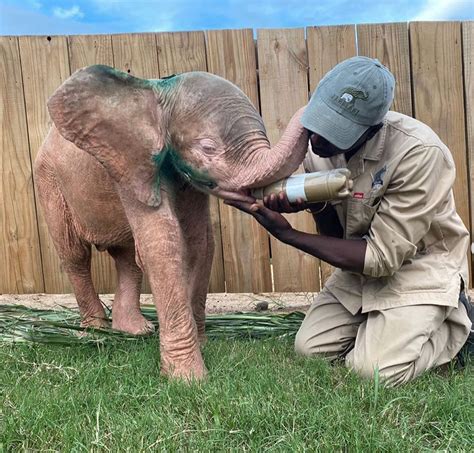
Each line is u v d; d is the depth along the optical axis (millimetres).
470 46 4207
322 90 2459
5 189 4434
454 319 2889
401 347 2701
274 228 2611
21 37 4262
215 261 4457
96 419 2158
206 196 2922
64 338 3145
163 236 2633
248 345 3174
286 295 4594
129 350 3055
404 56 4207
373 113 2443
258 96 4293
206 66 4262
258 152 2367
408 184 2682
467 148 4320
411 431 2150
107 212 3119
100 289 4570
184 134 2480
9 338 3205
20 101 4328
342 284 3186
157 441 1998
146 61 4266
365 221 2838
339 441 2021
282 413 2193
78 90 2586
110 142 2604
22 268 4539
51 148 3248
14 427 2123
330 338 3080
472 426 2141
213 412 2209
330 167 2998
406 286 2844
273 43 4223
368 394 2408
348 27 4195
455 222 2953
